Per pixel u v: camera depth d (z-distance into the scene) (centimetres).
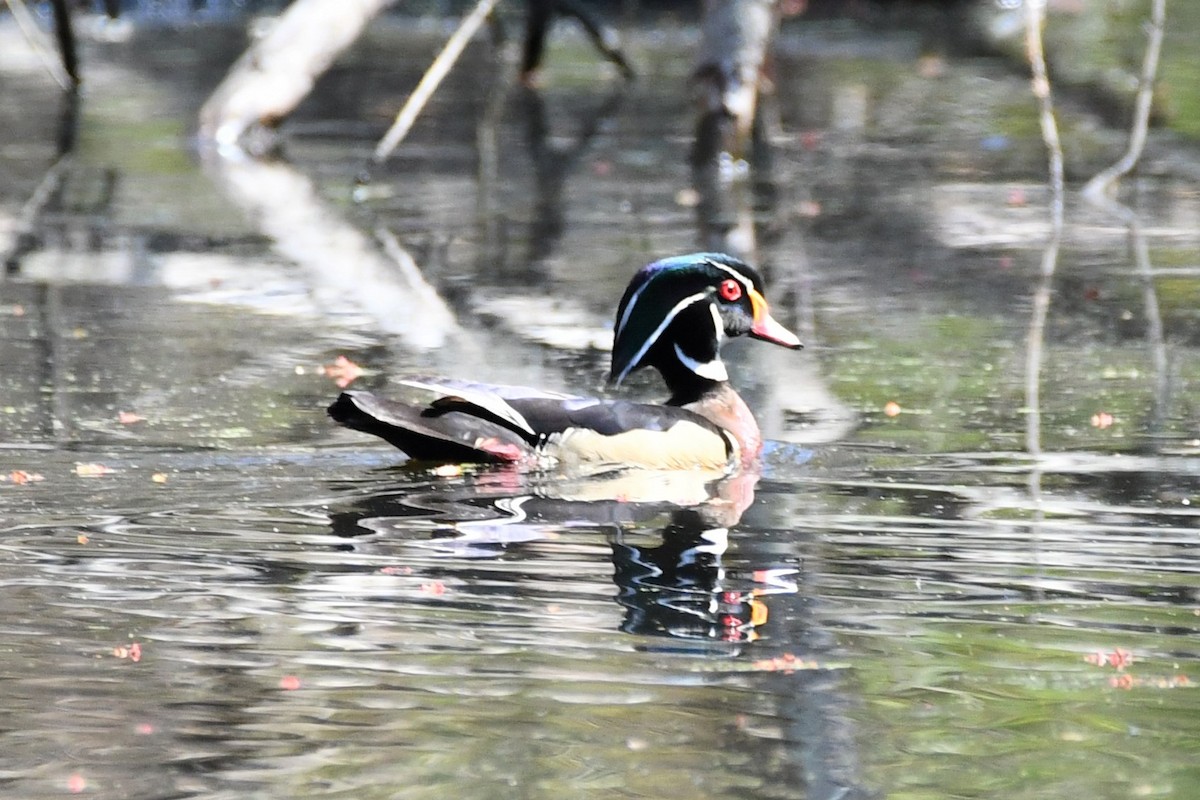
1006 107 3294
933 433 1259
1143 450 1205
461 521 998
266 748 662
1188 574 908
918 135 3019
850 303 1753
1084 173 2627
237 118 2831
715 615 827
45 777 638
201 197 2381
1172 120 3095
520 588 866
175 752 659
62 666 749
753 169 2692
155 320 1636
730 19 2714
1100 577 901
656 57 4088
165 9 4812
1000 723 692
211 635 790
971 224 2217
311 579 878
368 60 3969
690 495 1074
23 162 2659
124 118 3120
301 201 2369
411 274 1884
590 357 1520
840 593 869
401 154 2823
